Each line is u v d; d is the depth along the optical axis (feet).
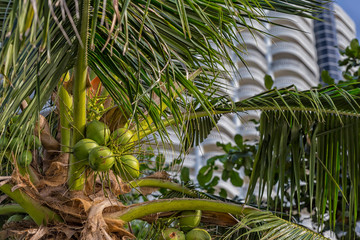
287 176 17.17
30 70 7.06
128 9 7.32
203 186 18.67
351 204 11.41
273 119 12.01
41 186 9.84
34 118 7.85
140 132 10.09
